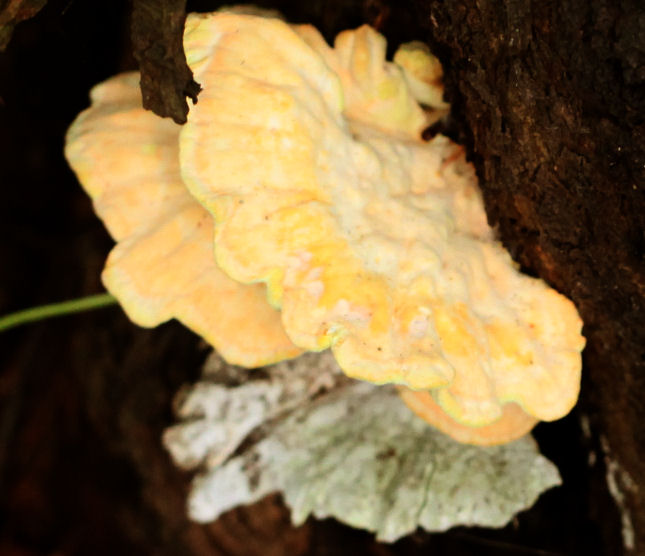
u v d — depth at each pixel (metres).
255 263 0.72
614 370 0.79
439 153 0.77
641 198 0.73
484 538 0.88
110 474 1.04
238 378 0.89
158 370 0.96
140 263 0.77
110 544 1.10
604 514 0.84
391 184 0.75
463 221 0.77
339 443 0.87
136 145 0.77
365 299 0.72
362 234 0.73
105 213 0.77
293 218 0.72
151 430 0.97
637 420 0.80
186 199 0.77
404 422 0.86
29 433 1.20
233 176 0.72
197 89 0.72
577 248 0.75
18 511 1.19
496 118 0.74
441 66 0.76
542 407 0.74
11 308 1.29
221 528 0.98
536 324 0.75
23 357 1.24
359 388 0.87
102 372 1.00
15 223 1.26
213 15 0.73
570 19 0.70
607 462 0.83
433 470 0.84
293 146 0.72
